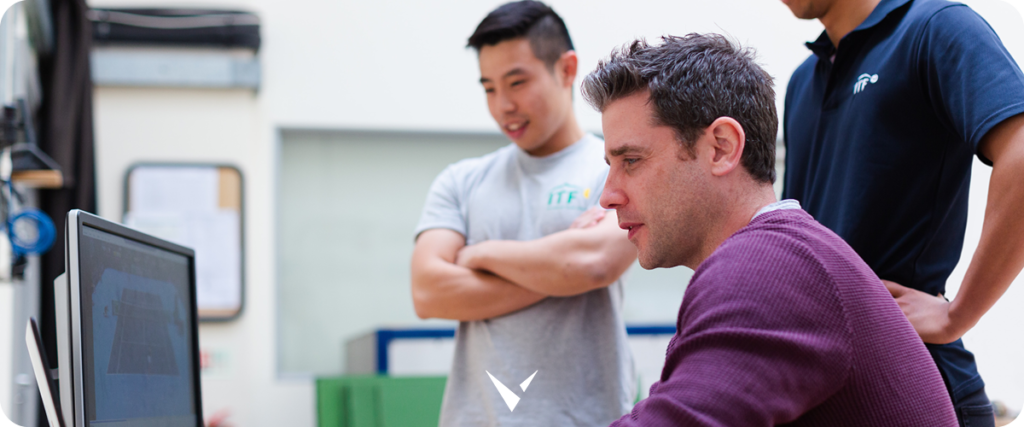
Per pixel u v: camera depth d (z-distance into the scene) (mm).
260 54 3943
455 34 4090
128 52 3797
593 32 4102
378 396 3105
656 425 757
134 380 1168
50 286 2908
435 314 1590
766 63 1016
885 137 1178
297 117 3936
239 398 3717
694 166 902
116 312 1129
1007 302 2176
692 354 786
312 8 4008
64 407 1003
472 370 1580
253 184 3869
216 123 3863
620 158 937
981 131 1018
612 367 1512
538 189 1623
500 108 1614
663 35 986
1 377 2598
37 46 2947
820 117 1303
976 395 1141
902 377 792
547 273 1481
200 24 3799
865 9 1243
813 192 1300
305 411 3760
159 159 3801
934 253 1177
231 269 3781
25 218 2164
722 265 819
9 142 2117
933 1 1165
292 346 3871
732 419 734
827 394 773
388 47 4043
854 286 801
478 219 1655
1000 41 1094
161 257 1329
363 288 3957
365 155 4035
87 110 3066
